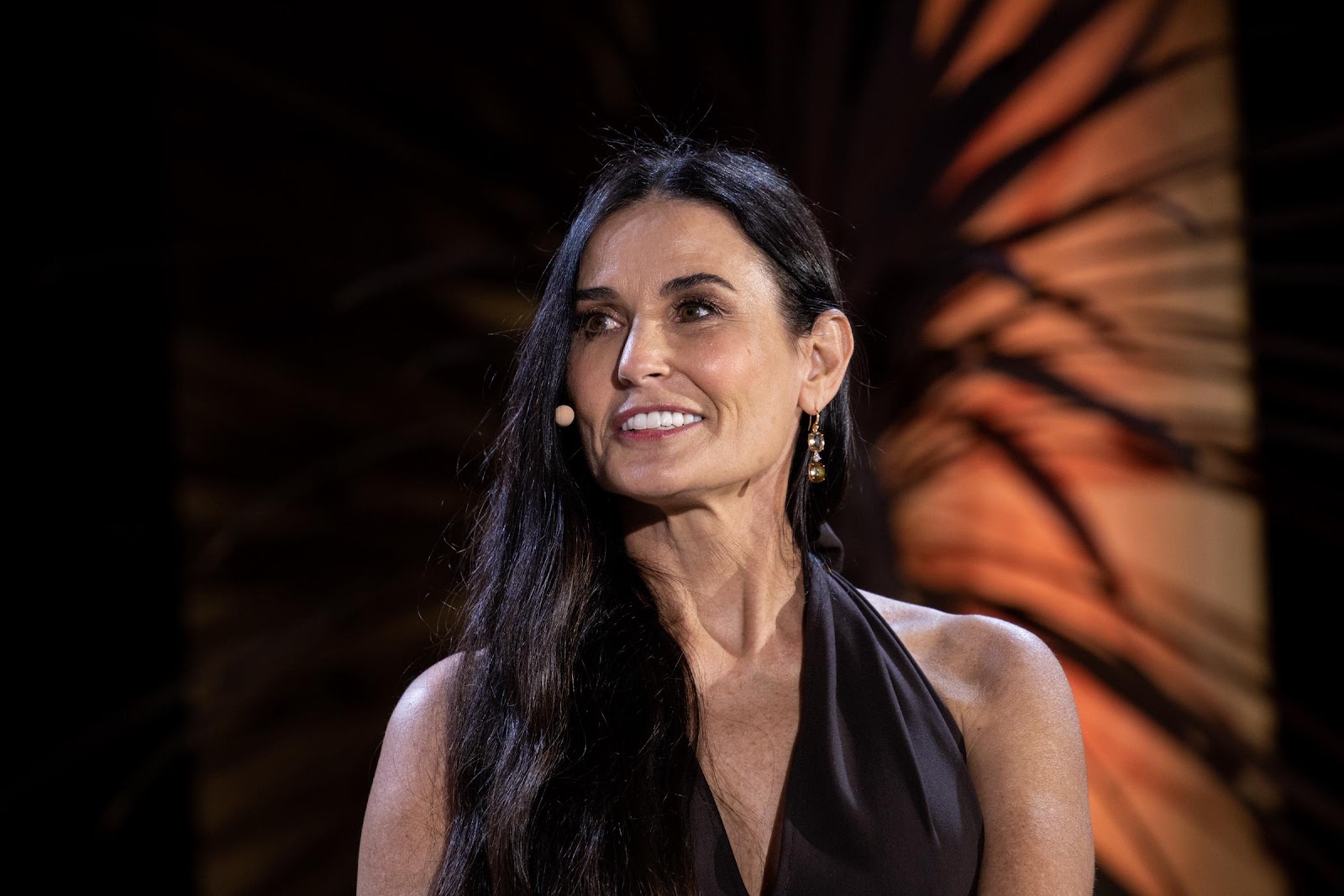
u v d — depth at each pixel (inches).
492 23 387.2
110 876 399.2
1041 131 339.9
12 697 396.5
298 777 436.8
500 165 362.3
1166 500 447.5
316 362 438.6
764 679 197.5
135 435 416.2
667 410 186.7
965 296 340.2
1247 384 440.8
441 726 198.4
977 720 191.0
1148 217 438.0
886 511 306.3
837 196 338.0
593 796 181.8
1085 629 434.3
